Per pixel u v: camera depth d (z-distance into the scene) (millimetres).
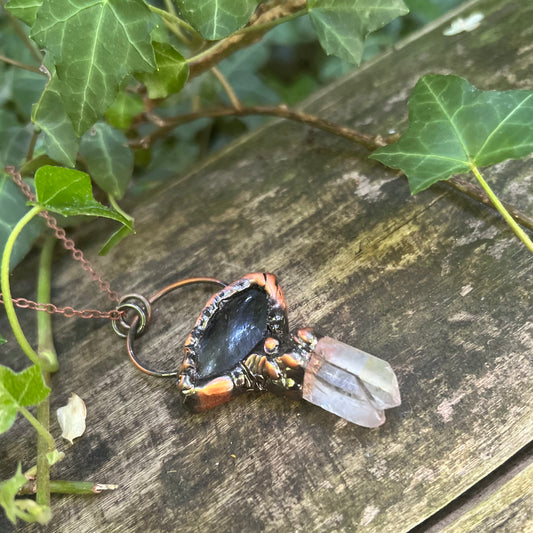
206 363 161
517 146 156
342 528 146
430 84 163
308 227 191
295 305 176
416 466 148
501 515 142
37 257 210
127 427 170
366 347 165
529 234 171
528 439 146
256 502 153
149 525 156
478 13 223
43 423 173
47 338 186
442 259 174
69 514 161
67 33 162
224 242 196
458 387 155
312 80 275
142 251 202
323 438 156
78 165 217
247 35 197
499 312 162
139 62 166
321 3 181
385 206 188
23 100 234
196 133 258
